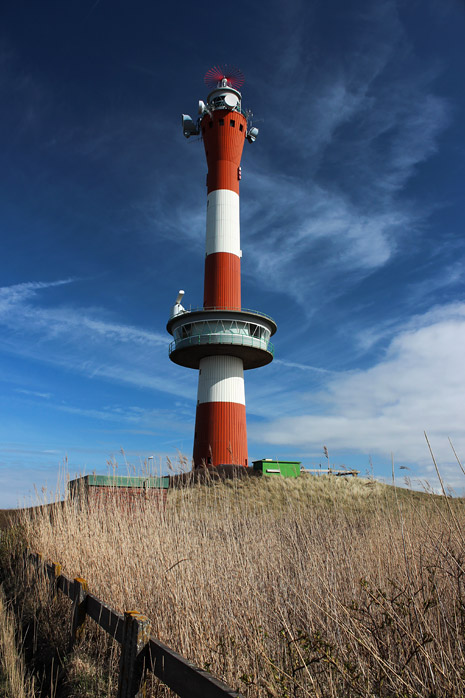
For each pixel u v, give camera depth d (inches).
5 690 200.4
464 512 178.7
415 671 140.6
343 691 147.4
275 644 183.9
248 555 292.4
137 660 162.4
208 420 1572.3
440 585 175.9
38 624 300.0
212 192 1727.4
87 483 572.1
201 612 220.7
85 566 345.7
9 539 482.0
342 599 199.9
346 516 405.7
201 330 1608.0
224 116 1753.2
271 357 1700.3
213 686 122.9
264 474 1330.0
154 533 354.9
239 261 1694.1
